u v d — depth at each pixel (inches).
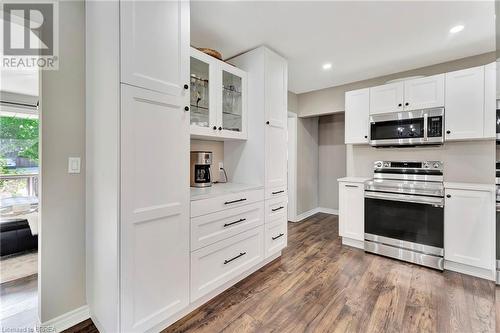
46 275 60.2
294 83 146.6
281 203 107.7
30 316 66.4
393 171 122.6
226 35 91.4
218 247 76.5
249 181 102.2
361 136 124.6
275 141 104.0
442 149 111.8
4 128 166.1
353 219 119.8
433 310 70.3
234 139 100.4
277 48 101.5
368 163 134.2
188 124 65.3
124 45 51.8
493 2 71.5
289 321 65.9
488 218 86.9
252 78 101.3
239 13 78.1
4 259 103.7
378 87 118.6
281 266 99.5
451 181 109.4
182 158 63.8
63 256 62.7
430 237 97.3
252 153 101.0
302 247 120.6
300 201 173.6
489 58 104.0
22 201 144.4
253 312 69.8
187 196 65.6
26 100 157.9
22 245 110.0
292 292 80.0
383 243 108.8
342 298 76.5
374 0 71.6
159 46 58.4
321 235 139.1
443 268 95.7
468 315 68.0
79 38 64.2
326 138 194.4
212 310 70.6
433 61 114.0
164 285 60.3
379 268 97.3
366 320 66.2
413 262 101.0
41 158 59.1
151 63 56.7
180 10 63.2
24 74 118.3
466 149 106.2
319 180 198.5
